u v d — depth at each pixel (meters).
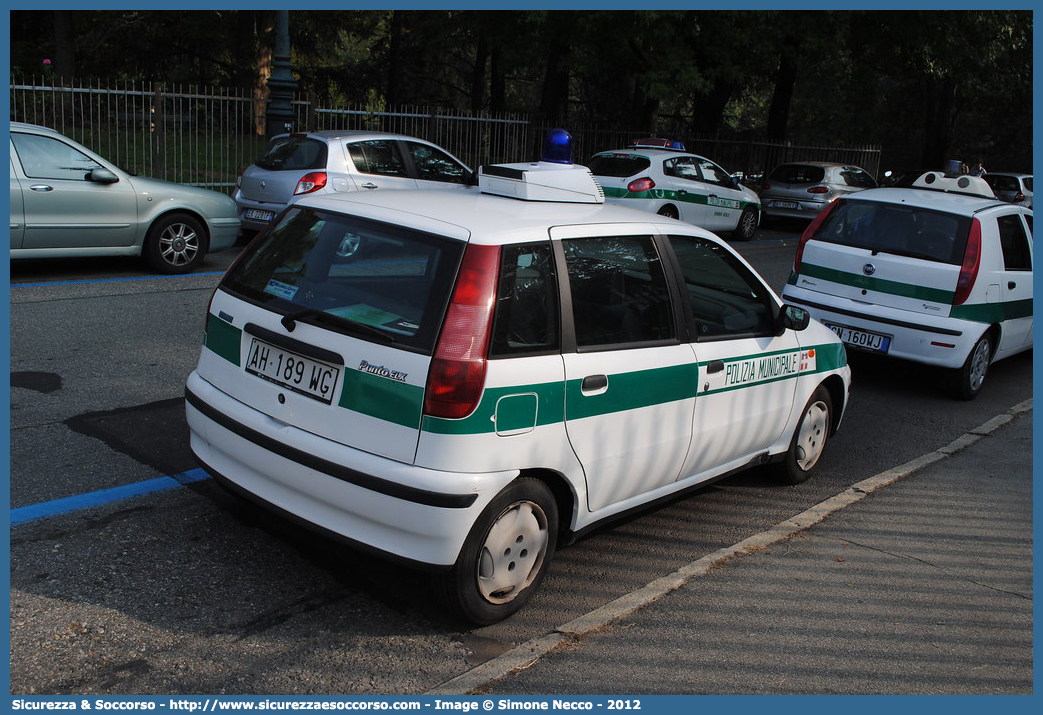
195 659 3.23
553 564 4.25
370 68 37.12
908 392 8.01
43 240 9.05
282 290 3.77
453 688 3.21
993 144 44.34
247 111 27.47
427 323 3.32
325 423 3.48
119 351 6.91
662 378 4.07
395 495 3.26
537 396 3.48
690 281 4.35
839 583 4.29
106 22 32.75
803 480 5.61
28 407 5.55
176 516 4.27
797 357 5.11
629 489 4.09
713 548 4.56
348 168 11.48
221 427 3.85
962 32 23.19
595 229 3.89
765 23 19.83
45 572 3.68
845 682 3.47
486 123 20.48
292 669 3.23
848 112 43.06
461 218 3.63
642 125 25.84
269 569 3.88
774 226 21.94
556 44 21.81
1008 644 3.86
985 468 6.14
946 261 7.37
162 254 10.01
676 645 3.62
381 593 3.79
